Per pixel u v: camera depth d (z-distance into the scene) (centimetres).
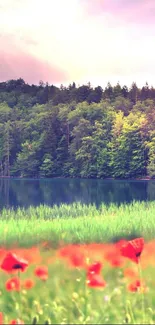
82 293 534
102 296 508
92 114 13712
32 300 548
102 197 8200
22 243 2019
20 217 3275
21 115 16275
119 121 12725
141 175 12050
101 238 2198
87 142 12712
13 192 9250
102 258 863
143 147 12000
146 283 668
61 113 13938
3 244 1975
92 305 479
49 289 605
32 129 14512
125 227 2456
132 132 12094
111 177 12425
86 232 2280
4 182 11694
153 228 2477
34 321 408
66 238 2078
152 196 8144
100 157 12469
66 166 13100
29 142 14188
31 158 13575
